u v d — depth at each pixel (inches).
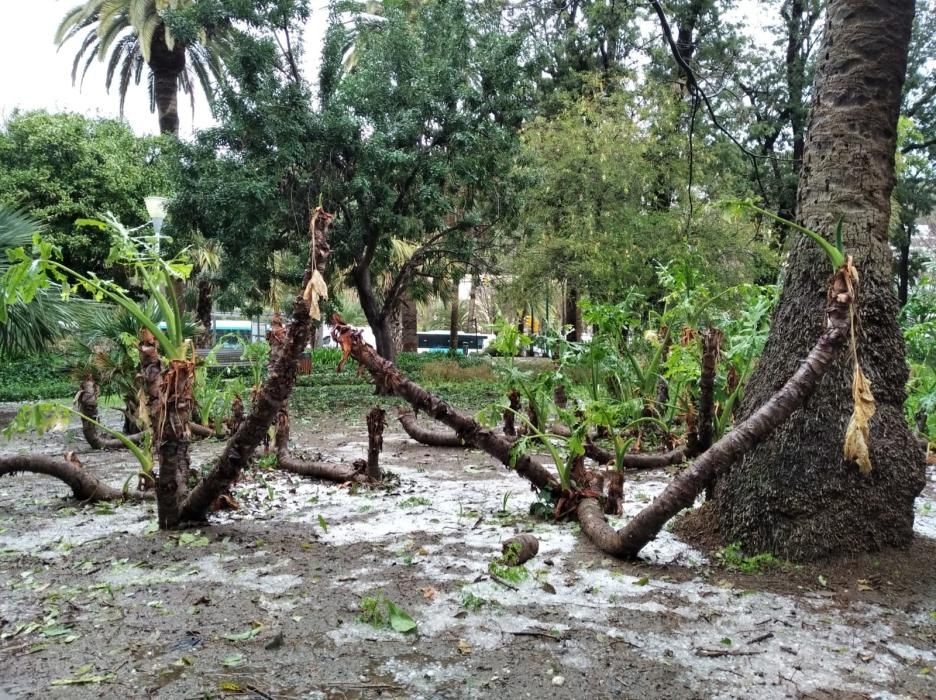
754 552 144.3
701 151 649.0
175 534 166.4
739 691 94.4
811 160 153.6
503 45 542.6
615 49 774.5
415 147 524.1
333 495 211.6
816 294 146.7
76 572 140.9
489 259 698.8
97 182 724.7
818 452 140.3
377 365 168.4
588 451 248.7
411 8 600.4
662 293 629.0
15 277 161.8
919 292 295.3
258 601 125.0
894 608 121.7
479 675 98.8
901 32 149.6
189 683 96.9
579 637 110.6
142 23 738.8
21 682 97.3
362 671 100.2
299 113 483.5
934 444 277.6
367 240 536.1
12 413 454.6
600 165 633.6
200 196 469.1
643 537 141.3
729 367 235.6
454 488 222.2
